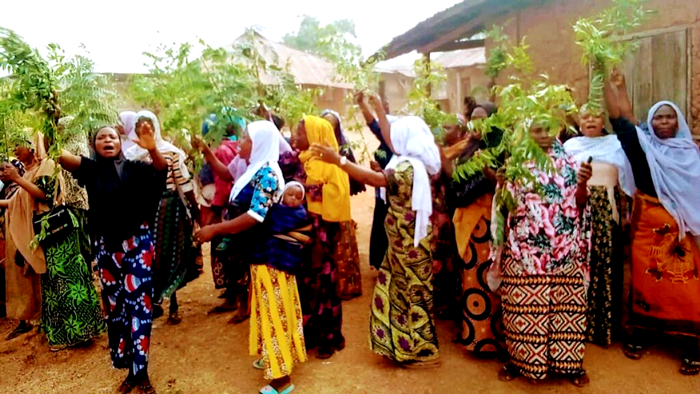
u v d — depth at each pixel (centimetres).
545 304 346
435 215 466
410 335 381
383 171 354
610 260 400
